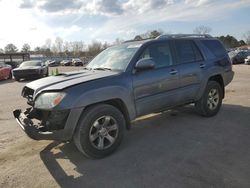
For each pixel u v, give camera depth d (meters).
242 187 3.25
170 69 5.27
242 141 4.71
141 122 6.11
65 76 4.62
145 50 5.01
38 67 18.52
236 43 90.25
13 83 17.27
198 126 5.63
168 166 3.88
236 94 9.21
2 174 3.84
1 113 7.76
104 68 4.99
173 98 5.34
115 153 4.41
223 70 6.47
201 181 3.42
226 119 6.07
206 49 6.24
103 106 4.19
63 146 4.84
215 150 4.36
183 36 5.98
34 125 4.05
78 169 3.92
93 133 4.15
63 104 3.82
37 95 4.09
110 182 3.51
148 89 4.84
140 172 3.74
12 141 5.20
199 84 5.88
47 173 3.83
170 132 5.33
